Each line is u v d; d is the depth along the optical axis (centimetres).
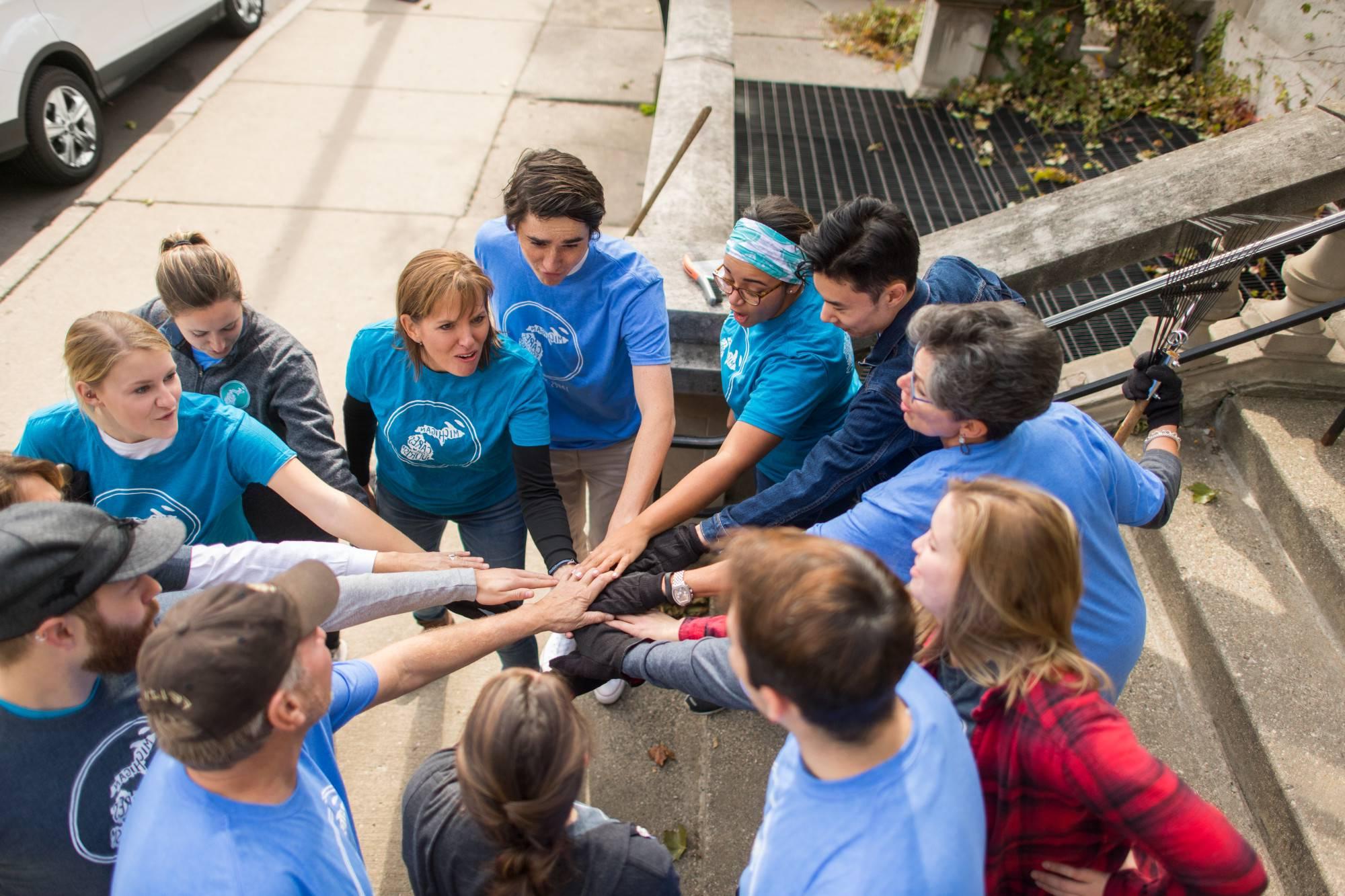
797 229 208
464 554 220
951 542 131
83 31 550
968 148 538
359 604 196
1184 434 323
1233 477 309
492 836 124
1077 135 547
